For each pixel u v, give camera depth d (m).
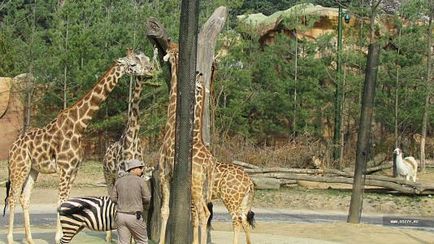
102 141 29.56
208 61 13.34
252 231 15.16
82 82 26.30
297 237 14.27
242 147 27.14
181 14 8.43
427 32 28.56
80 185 23.05
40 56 27.45
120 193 9.69
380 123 30.27
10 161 12.41
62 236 11.06
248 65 30.17
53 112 28.67
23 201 12.45
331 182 23.25
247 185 11.45
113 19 28.19
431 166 28.69
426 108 27.44
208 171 11.37
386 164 25.02
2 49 31.56
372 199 21.59
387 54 27.67
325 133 29.95
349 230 15.34
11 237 12.26
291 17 29.89
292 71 29.81
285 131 30.27
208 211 11.45
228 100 30.27
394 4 31.64
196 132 11.52
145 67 12.70
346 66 29.27
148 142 27.48
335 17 32.16
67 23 27.45
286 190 23.12
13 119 29.56
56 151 12.18
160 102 27.30
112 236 13.41
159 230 12.69
